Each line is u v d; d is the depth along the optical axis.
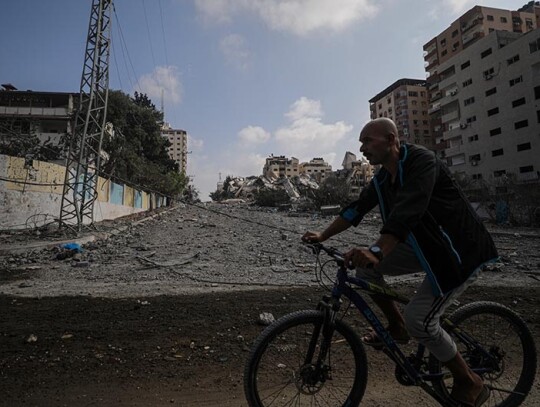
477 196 34.03
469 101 53.53
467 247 2.36
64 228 17.86
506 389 2.83
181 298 6.32
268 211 51.59
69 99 48.75
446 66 57.91
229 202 89.12
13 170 17.97
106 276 8.98
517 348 2.93
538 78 43.62
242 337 4.38
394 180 2.52
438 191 2.41
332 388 2.62
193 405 2.93
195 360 3.78
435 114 66.06
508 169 47.25
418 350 2.66
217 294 6.64
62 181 20.78
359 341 2.55
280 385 2.40
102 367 3.61
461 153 54.69
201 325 4.82
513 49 46.62
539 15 66.19
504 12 63.16
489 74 49.97
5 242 14.47
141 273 9.35
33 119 40.75
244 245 14.98
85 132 17.78
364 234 19.84
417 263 2.58
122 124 48.28
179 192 56.97
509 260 11.43
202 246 14.61
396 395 3.09
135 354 3.92
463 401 2.48
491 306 2.82
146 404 2.95
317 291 6.93
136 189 35.44
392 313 2.70
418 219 2.25
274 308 5.65
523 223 29.08
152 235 18.55
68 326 4.81
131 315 5.27
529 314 5.37
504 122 47.88
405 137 80.50
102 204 26.34
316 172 161.00
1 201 17.41
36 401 2.98
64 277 8.91
